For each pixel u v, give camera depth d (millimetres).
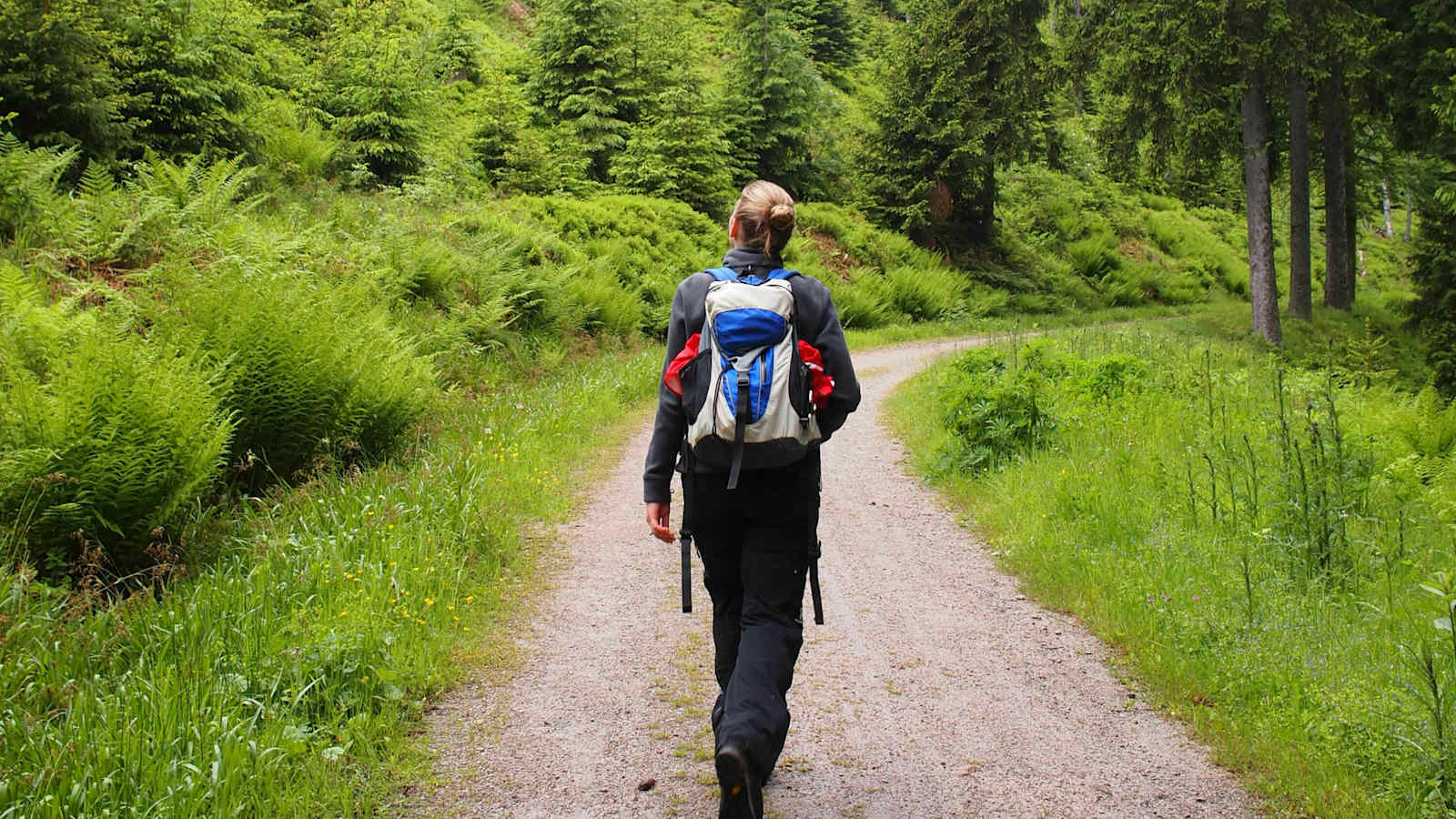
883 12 53438
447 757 3273
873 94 28891
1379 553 4812
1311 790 2900
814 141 29359
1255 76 18375
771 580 2643
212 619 3938
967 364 9445
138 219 8750
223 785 2760
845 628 4543
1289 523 4898
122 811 2650
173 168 10078
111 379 4715
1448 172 18188
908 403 10789
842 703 3734
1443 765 2777
